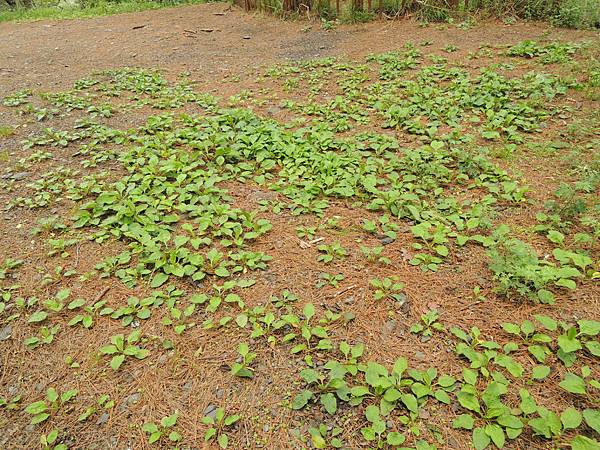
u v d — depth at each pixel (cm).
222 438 210
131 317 277
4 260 321
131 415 225
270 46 896
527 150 450
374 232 347
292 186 407
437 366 240
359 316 273
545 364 236
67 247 334
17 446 214
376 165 431
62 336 268
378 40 841
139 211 364
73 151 475
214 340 262
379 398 224
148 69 788
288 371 242
